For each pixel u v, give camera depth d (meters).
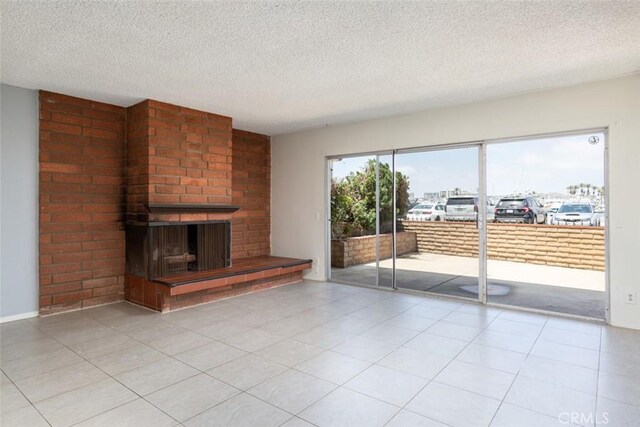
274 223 6.97
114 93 4.35
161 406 2.31
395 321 4.04
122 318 4.13
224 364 2.93
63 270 4.38
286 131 6.60
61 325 3.88
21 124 4.11
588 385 2.58
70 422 2.13
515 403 2.35
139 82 3.99
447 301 4.91
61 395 2.44
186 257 4.93
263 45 3.10
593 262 6.25
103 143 4.72
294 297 5.12
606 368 2.85
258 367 2.88
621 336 3.56
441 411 2.26
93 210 4.63
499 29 2.83
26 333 3.63
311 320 4.07
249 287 5.38
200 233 5.09
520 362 2.97
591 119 3.98
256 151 6.75
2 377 2.70
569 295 5.08
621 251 3.84
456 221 5.00
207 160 5.20
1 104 3.98
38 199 4.22
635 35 2.93
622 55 3.32
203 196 5.14
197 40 3.00
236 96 4.49
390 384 2.60
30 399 2.39
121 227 4.89
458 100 4.69
